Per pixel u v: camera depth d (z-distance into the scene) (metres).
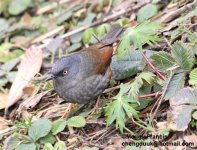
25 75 12.96
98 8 14.96
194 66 10.72
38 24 15.65
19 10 16.47
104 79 10.93
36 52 13.43
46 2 16.67
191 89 9.88
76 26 14.70
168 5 13.24
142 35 10.46
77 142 10.41
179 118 9.56
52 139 10.47
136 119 10.22
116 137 10.16
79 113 11.27
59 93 11.02
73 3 15.88
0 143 11.04
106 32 13.27
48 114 11.60
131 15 13.66
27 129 10.88
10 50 14.95
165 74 10.77
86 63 10.76
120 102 9.87
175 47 10.48
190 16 11.74
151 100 10.48
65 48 14.00
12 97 12.47
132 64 11.38
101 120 10.72
